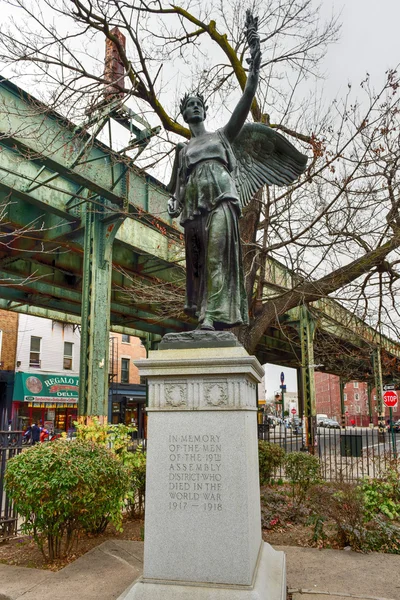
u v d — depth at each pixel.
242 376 4.16
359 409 87.19
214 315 4.78
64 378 33.44
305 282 11.20
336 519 6.66
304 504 8.93
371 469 14.92
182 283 16.97
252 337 11.34
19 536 7.28
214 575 3.85
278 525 7.94
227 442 4.06
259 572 4.07
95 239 13.36
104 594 4.66
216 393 4.19
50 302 22.77
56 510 5.50
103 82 10.35
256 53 5.01
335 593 4.82
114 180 12.69
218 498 3.98
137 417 41.28
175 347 4.53
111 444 8.59
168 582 3.91
